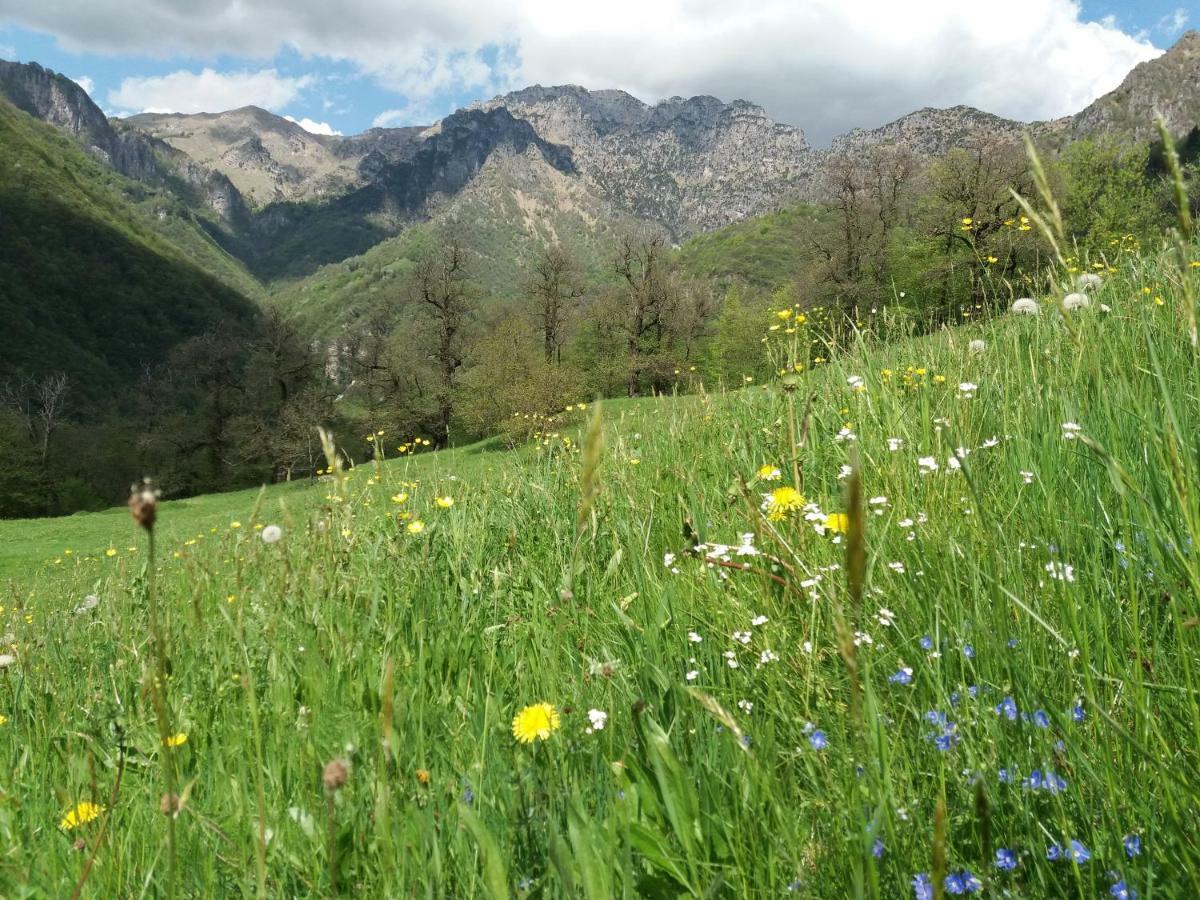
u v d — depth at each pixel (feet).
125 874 5.15
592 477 2.91
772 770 4.43
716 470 12.24
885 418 11.42
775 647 6.23
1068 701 4.69
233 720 7.06
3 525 119.55
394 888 4.42
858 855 3.36
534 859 4.60
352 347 214.69
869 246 164.96
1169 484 5.59
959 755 4.71
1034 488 7.50
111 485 232.12
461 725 6.35
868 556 6.77
